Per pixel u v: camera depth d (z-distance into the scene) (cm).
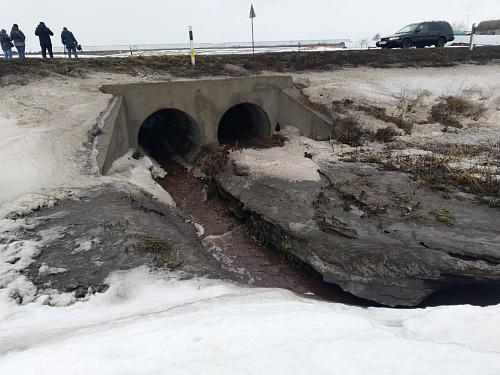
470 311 465
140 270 718
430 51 2342
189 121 1664
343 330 429
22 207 918
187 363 354
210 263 796
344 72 2070
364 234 900
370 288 783
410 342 380
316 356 351
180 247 823
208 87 1590
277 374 326
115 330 462
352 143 1561
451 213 962
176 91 1535
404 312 544
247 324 444
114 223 878
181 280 698
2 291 639
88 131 1252
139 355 384
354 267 816
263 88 1723
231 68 1919
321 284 863
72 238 814
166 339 416
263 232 1033
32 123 1291
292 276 905
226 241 1060
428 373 324
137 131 1522
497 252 788
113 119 1321
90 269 715
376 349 362
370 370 329
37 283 673
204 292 647
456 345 377
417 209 992
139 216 934
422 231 891
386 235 888
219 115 1648
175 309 542
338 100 1789
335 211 1016
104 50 3216
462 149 1441
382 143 1566
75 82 1533
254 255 995
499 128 1675
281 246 963
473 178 1109
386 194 1089
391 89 1927
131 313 553
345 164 1326
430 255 804
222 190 1294
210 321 459
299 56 2178
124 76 1661
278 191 1146
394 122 1692
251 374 327
